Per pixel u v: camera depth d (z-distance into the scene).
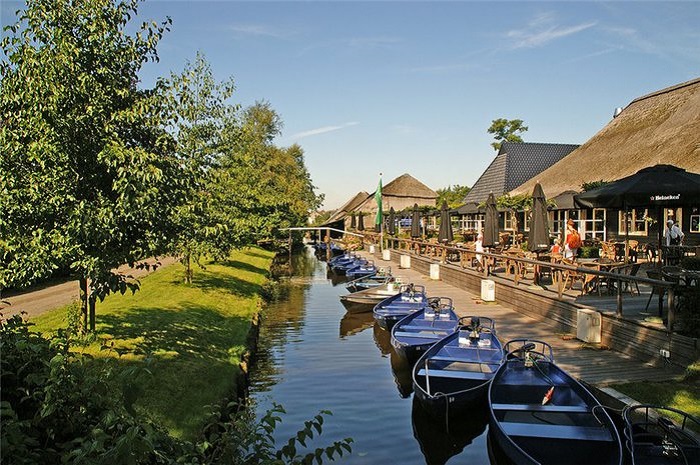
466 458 8.33
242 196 22.08
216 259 19.14
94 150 8.37
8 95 7.99
